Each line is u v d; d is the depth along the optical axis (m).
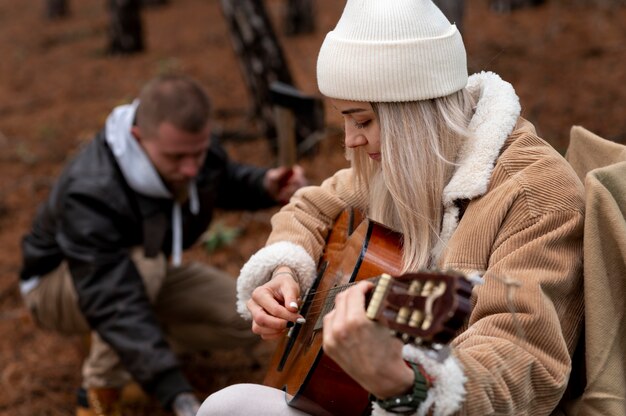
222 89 7.19
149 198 3.10
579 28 7.37
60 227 3.06
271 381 2.16
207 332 3.44
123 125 3.09
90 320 2.95
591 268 1.74
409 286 1.47
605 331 1.75
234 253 4.55
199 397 3.38
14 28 12.38
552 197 1.75
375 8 1.80
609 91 5.71
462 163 1.83
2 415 3.47
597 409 1.76
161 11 12.03
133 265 3.03
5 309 4.38
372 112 1.85
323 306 2.03
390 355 1.49
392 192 1.85
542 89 5.92
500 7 8.55
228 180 3.52
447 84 1.80
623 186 1.81
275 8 10.53
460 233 1.81
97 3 13.70
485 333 1.67
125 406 3.33
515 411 1.62
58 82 8.66
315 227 2.28
